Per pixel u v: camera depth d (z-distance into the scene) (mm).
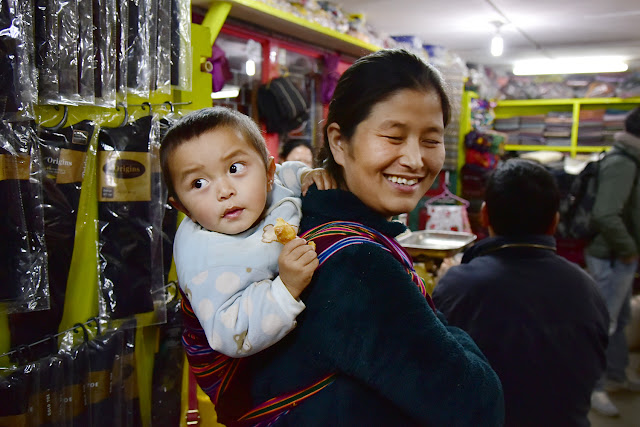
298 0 2900
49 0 971
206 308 687
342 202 758
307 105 3539
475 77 5988
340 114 765
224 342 667
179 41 1308
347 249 682
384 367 643
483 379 676
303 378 700
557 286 1341
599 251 3131
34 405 983
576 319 1310
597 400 3049
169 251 1319
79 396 1088
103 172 1121
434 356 643
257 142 792
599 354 1336
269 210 801
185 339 840
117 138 1138
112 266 1138
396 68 718
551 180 1430
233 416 772
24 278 933
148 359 1305
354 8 3711
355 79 740
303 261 658
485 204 1538
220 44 2836
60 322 1064
